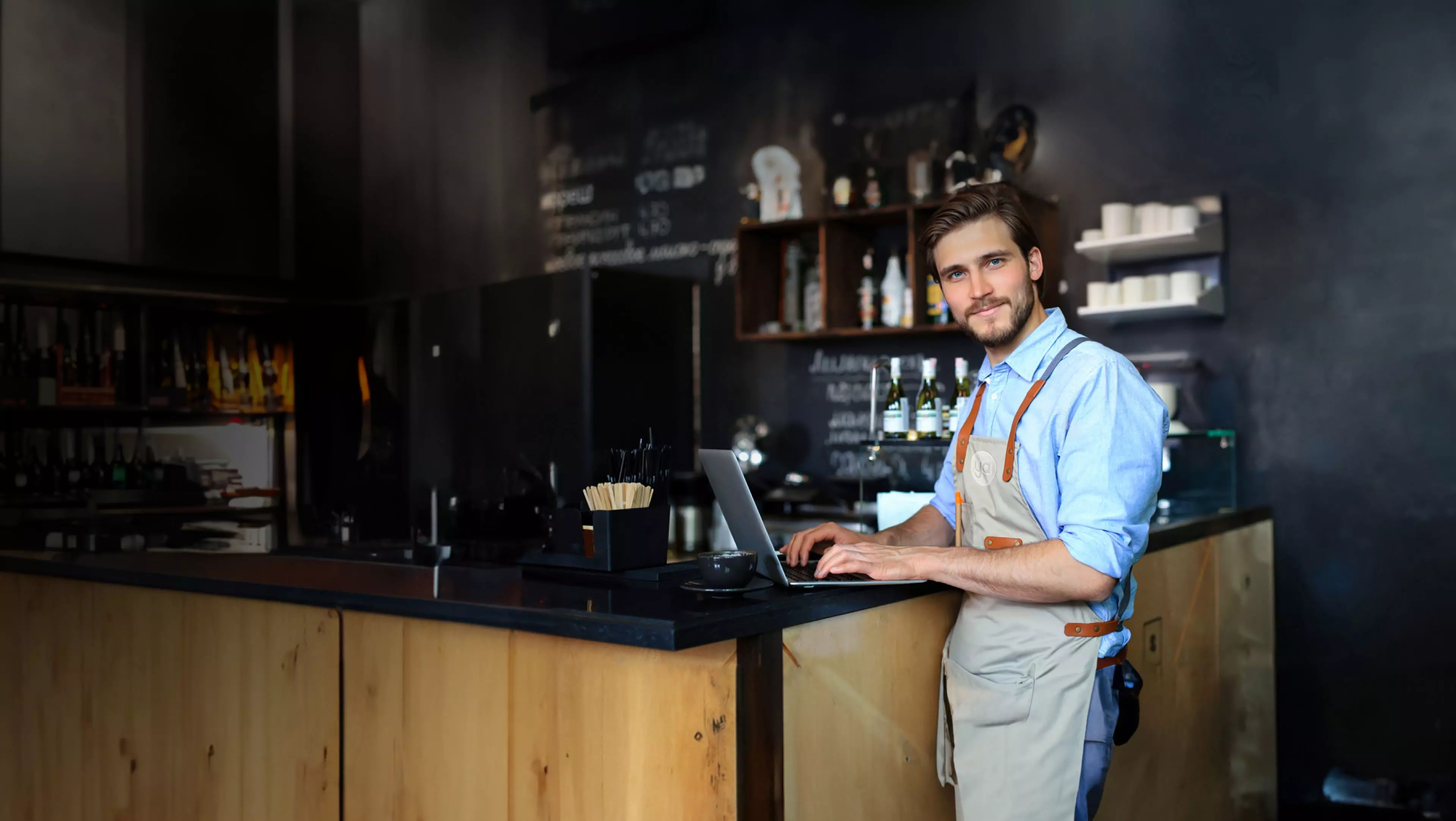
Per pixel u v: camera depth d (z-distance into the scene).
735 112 4.56
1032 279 1.80
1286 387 3.42
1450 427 3.16
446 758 1.70
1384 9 3.27
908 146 4.14
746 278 4.19
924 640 1.87
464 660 1.67
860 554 1.71
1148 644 2.42
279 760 1.91
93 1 4.74
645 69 4.80
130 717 2.17
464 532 4.09
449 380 4.74
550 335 4.27
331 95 5.43
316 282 5.41
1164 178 3.63
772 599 1.56
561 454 4.23
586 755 1.55
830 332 3.95
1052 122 3.84
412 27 5.48
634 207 4.82
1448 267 3.17
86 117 4.71
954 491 2.07
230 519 4.69
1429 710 3.19
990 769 1.72
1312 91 3.38
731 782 1.42
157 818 2.13
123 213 4.80
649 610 1.46
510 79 5.18
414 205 5.48
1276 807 3.35
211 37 5.09
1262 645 3.25
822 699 1.60
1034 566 1.60
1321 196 3.36
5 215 4.48
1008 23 3.94
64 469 4.58
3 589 2.46
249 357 5.05
